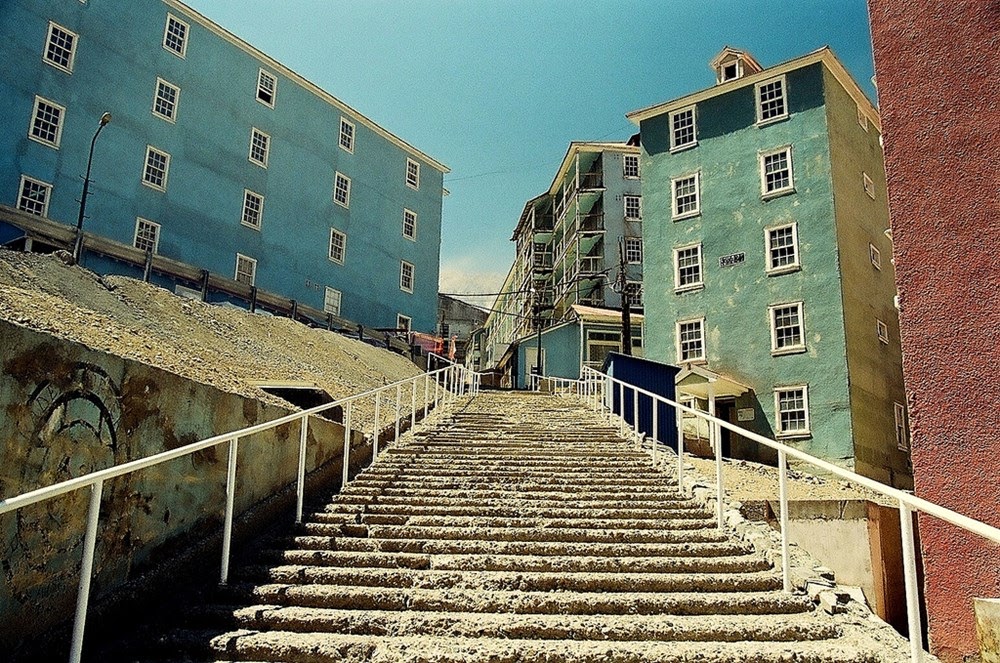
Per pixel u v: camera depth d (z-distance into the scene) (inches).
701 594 219.3
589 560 243.8
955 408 279.7
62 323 341.4
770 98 1053.2
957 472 274.8
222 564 215.5
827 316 924.0
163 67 1133.1
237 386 376.2
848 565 424.5
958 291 287.3
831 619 203.0
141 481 201.9
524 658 178.7
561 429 539.5
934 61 311.4
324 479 337.4
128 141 1067.9
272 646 178.4
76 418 177.3
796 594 219.3
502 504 317.4
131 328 524.1
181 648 177.6
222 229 1182.3
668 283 1087.0
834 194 958.4
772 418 937.5
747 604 213.0
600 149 1641.2
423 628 195.9
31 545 158.2
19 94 949.2
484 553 258.4
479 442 468.4
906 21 323.0
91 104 1027.9
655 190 1141.1
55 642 160.4
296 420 313.7
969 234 289.0
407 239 1557.6
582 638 194.1
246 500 265.9
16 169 935.0
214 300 1090.1
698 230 1072.2
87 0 1040.2
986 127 292.5
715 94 1100.5
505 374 1776.6
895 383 1009.5
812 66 1016.2
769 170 1027.9
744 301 1000.2
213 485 240.7
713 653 179.8
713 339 1017.5
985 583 261.0
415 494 330.6
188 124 1155.9
